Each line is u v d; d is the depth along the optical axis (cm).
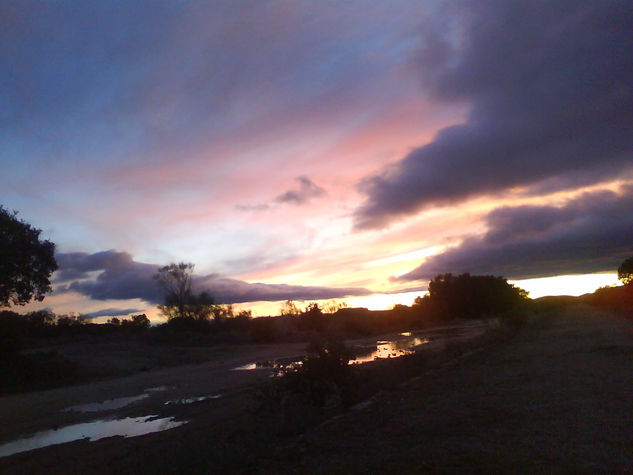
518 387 1480
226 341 6169
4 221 3859
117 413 2123
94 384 3319
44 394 2978
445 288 9150
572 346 2539
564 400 1233
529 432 976
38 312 6962
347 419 1271
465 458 852
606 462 773
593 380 1476
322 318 7181
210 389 2575
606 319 4872
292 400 1425
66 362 3891
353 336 6500
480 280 9006
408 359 2250
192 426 1570
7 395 3075
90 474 1119
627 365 1706
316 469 880
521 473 759
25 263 3900
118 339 6241
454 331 6106
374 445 995
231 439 1120
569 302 16562
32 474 1235
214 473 908
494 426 1049
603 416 1047
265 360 4091
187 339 6197
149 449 1255
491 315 8600
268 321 6619
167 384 2998
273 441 1105
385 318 8281
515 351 2584
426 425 1116
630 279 9106
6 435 1872
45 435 1808
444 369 2117
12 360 3556
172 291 7819
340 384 1492
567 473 742
